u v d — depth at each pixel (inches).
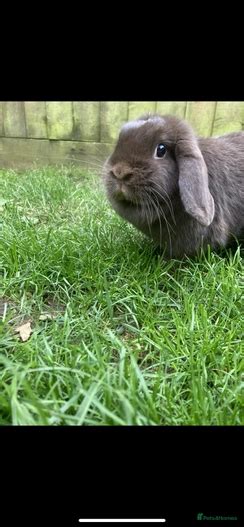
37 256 13.9
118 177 11.9
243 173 14.9
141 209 12.5
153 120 12.6
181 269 13.4
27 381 8.0
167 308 12.1
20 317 11.6
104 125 27.7
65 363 9.1
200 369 9.3
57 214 19.6
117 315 11.9
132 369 8.4
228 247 15.9
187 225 13.2
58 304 12.4
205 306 11.7
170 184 12.3
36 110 28.0
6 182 23.4
